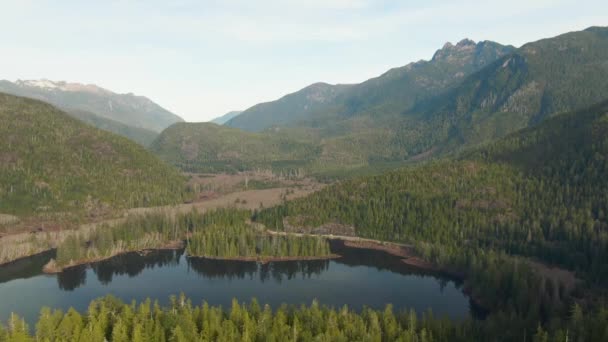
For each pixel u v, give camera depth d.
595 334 133.25
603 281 194.50
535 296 172.25
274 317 156.75
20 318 189.38
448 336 147.75
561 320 150.88
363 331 144.62
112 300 171.25
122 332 143.75
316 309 159.38
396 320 160.88
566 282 195.50
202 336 143.62
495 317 160.88
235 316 156.12
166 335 146.00
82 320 155.25
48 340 135.62
